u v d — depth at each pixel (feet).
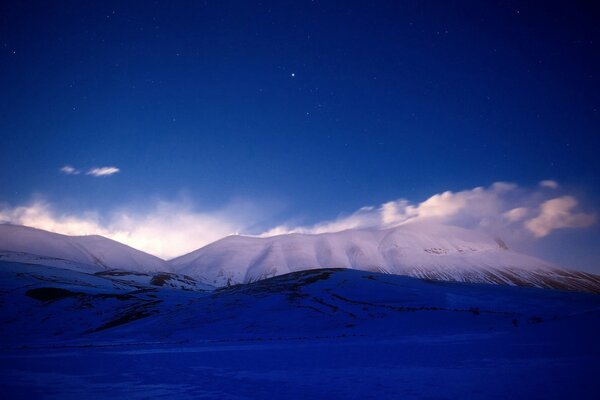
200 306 222.48
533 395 31.12
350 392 37.04
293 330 163.63
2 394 41.88
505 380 38.78
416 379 42.68
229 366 64.39
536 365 48.32
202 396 38.17
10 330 215.92
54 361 84.94
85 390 43.78
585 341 75.41
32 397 39.93
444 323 155.74
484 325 145.07
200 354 91.40
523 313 181.78
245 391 40.06
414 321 161.79
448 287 258.98
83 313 245.04
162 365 69.51
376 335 140.46
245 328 172.04
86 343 163.73
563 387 33.76
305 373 52.29
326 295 215.51
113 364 74.49
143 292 317.63
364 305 195.83
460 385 37.65
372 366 56.80
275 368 59.52
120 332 192.75
